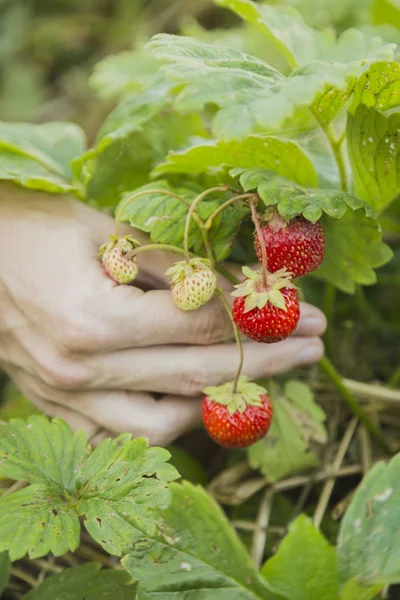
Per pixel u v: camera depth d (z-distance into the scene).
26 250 0.43
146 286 0.44
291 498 0.49
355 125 0.38
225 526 0.36
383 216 0.50
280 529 0.47
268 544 0.46
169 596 0.35
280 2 0.62
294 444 0.46
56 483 0.39
